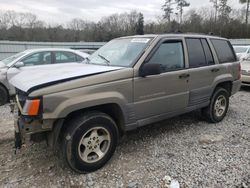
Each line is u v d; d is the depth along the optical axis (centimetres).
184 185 295
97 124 318
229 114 576
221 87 515
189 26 4612
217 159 355
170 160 354
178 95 410
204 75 454
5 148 396
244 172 319
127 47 399
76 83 298
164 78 382
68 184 300
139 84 352
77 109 298
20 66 683
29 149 390
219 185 293
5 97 673
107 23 4762
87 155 320
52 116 284
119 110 341
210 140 420
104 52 434
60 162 350
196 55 446
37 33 4416
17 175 319
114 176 316
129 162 350
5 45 2369
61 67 380
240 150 383
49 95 282
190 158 360
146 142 415
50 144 304
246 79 844
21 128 300
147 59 363
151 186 294
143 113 367
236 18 5197
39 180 308
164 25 3453
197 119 532
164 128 479
